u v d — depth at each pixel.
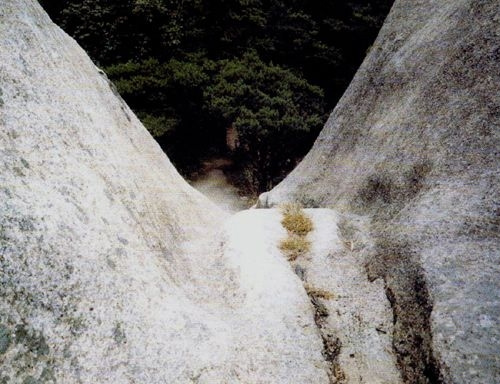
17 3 4.73
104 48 20.08
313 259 5.78
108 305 3.43
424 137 6.18
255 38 22.42
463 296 3.85
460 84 6.11
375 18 24.92
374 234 5.95
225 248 5.84
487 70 5.77
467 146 5.33
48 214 3.40
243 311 4.53
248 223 6.49
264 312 4.46
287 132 17.83
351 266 5.62
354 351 4.42
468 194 4.86
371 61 9.91
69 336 3.10
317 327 4.53
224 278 5.22
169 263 4.66
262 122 17.52
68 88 4.88
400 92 7.85
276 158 18.73
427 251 4.61
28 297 3.01
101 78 6.82
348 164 8.26
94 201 4.00
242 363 3.77
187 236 5.82
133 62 19.97
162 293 3.98
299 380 3.81
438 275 4.22
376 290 5.06
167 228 5.36
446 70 6.56
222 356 3.71
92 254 3.55
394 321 4.60
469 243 4.36
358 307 4.92
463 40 6.56
